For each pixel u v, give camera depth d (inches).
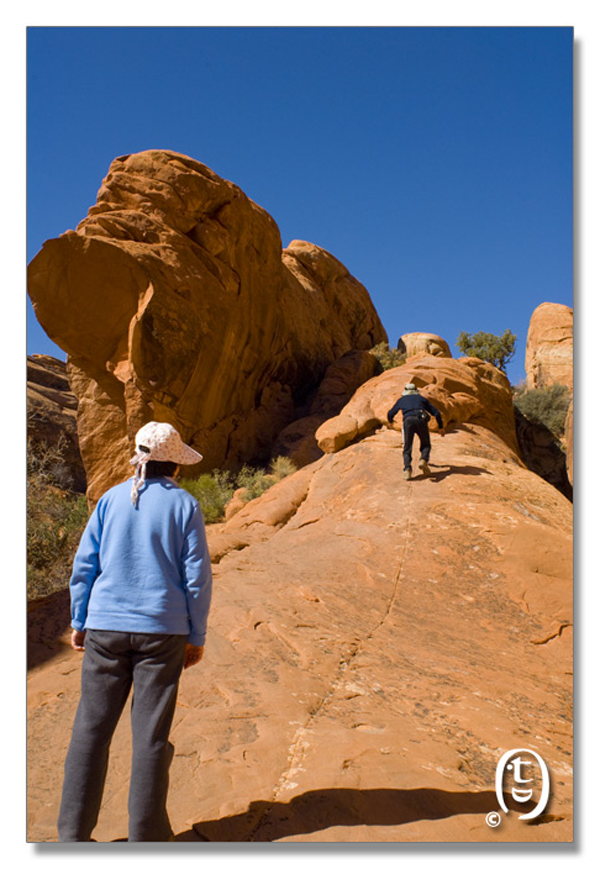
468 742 130.7
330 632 191.5
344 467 422.3
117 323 645.3
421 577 250.8
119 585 91.0
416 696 152.9
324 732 127.1
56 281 616.4
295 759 116.1
